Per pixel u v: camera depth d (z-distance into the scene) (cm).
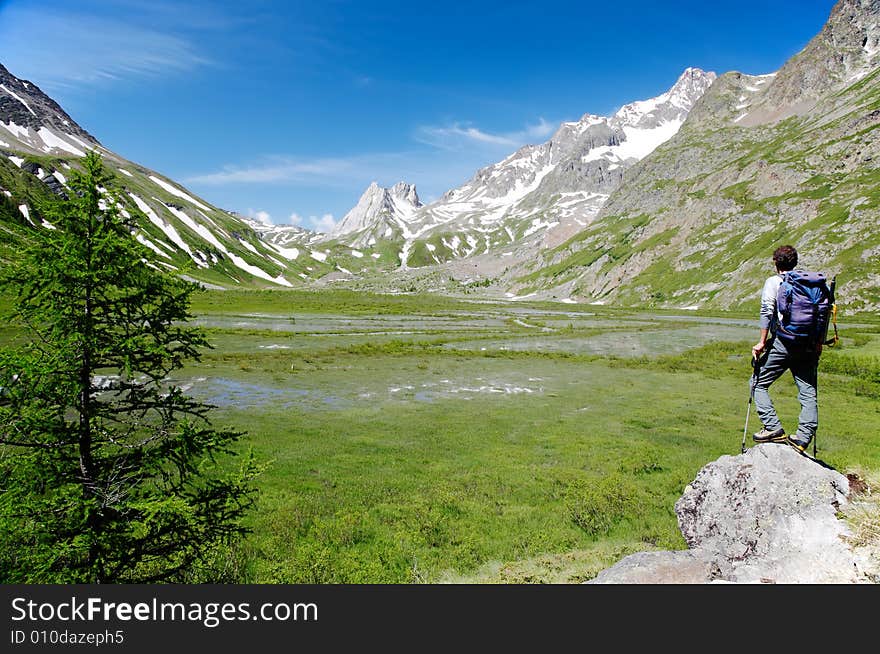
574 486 2009
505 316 14362
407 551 1492
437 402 3700
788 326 920
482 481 2112
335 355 6012
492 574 1341
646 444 2666
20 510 770
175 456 913
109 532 819
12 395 779
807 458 987
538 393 4103
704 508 1083
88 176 823
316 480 2094
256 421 2986
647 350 7206
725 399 3897
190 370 4650
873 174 17800
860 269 13338
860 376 4891
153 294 884
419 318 12888
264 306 14512
